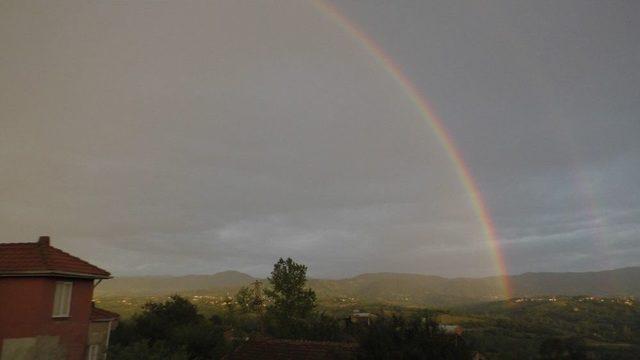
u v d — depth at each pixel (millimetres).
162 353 25953
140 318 42312
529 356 50438
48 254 25203
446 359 17766
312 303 47875
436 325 19297
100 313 30656
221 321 63406
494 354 50625
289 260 48438
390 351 18031
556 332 79625
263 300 61250
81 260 27297
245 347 28375
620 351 59438
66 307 25328
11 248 25172
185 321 46188
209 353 34375
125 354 25250
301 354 26641
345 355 24703
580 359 36562
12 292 23578
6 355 22891
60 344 24641
